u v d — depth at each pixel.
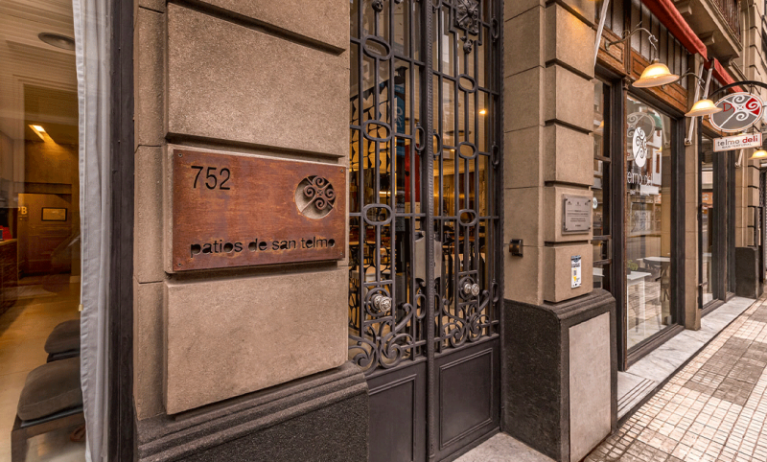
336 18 1.54
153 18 1.23
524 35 2.80
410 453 2.47
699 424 3.31
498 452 2.77
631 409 3.47
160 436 1.16
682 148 5.89
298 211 1.42
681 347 5.08
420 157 2.50
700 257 6.04
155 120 1.23
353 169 2.24
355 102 2.23
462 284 2.76
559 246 2.78
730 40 6.59
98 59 1.41
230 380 1.28
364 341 2.18
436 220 2.61
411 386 2.45
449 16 2.66
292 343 1.42
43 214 1.38
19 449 1.39
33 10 1.36
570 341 2.69
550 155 2.73
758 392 3.92
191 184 1.18
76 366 1.46
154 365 1.25
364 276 2.19
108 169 1.43
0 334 1.34
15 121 1.33
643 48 4.55
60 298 1.42
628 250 4.72
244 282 1.30
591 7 3.02
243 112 1.29
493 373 2.99
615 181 4.16
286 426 1.36
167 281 1.21
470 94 2.90
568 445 2.70
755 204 8.98
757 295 8.55
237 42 1.28
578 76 2.92
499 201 2.97
